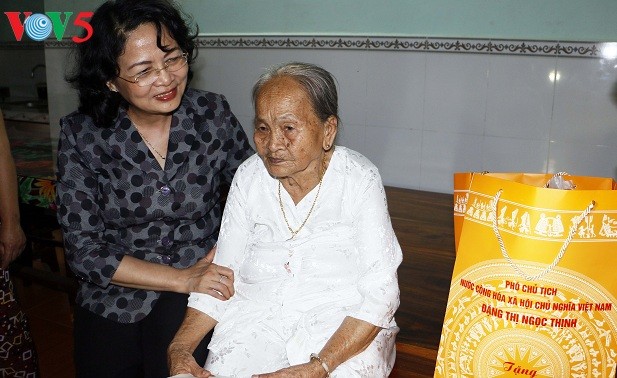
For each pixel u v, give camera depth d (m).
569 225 1.24
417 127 2.88
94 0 3.56
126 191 1.66
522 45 2.60
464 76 2.73
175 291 1.61
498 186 1.29
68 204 1.65
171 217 1.71
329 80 1.38
